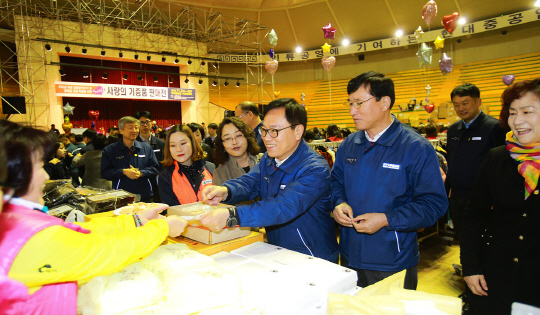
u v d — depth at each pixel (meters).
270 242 1.55
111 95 11.73
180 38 14.06
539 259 1.18
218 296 0.80
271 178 1.46
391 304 0.81
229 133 2.10
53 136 0.77
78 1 11.35
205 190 1.36
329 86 17.70
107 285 0.86
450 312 0.81
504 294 1.26
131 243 0.82
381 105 1.41
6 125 0.70
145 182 3.09
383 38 16.42
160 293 0.87
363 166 1.50
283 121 1.29
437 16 14.91
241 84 19.25
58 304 0.75
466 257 1.41
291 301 0.82
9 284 0.56
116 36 12.35
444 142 4.01
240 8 15.48
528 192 1.20
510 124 1.22
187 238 1.37
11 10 10.69
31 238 0.67
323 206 1.48
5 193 0.68
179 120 16.05
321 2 15.65
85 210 1.79
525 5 13.38
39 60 10.98
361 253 1.47
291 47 18.06
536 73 13.57
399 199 1.43
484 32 15.22
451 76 15.76
